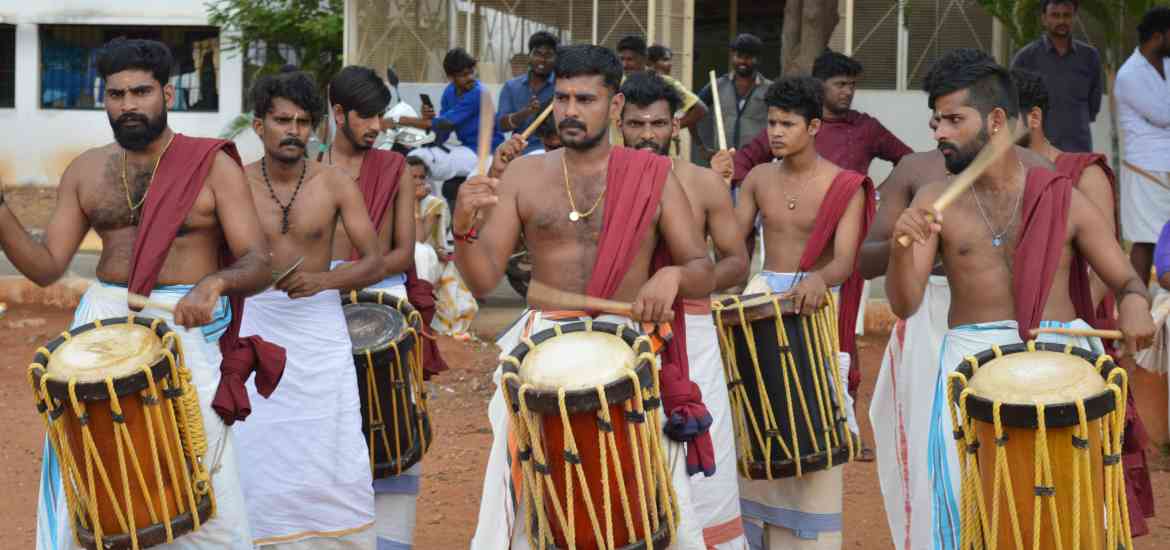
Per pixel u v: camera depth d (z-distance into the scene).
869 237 5.53
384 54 16.81
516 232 4.57
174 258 4.61
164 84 4.62
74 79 24.09
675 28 15.86
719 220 5.26
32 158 24.06
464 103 11.93
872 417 5.68
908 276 4.62
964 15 16.27
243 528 4.59
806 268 6.04
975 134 4.68
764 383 5.26
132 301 4.47
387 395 5.61
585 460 3.87
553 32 16.02
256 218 4.67
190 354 4.52
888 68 16.48
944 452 4.75
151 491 4.20
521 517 4.31
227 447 4.59
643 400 3.94
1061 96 9.50
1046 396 3.88
